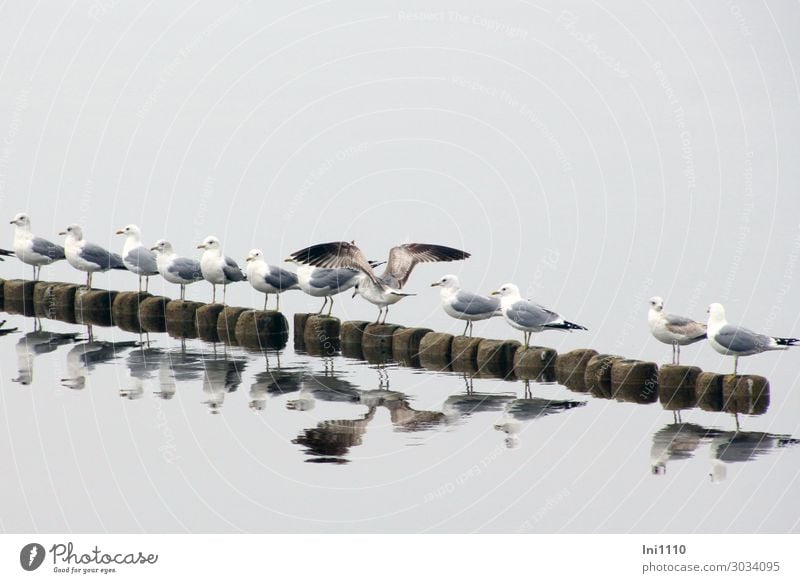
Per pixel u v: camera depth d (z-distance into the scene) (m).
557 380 22.98
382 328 25.56
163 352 25.56
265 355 25.41
